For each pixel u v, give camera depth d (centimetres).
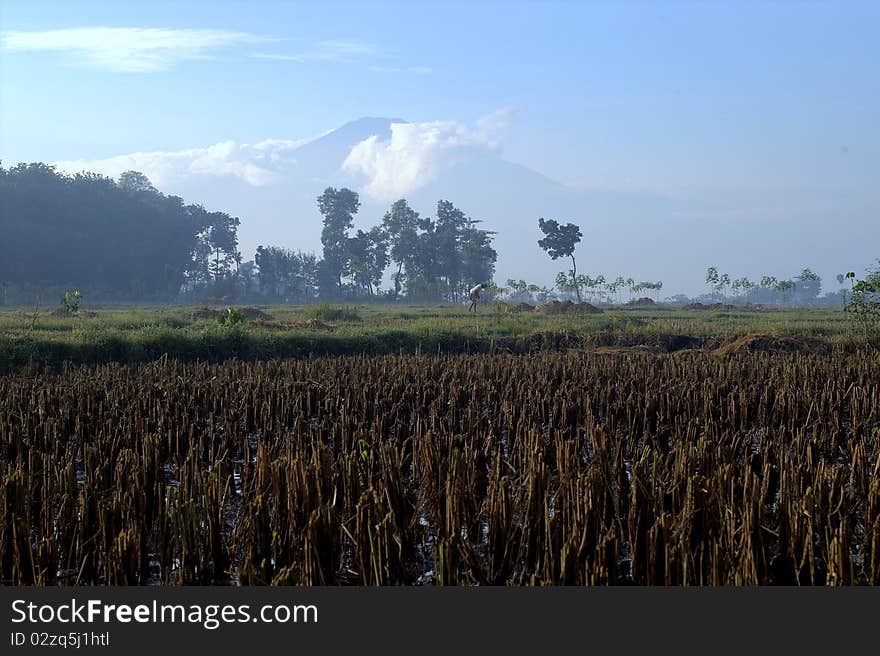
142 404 1436
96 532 809
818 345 2698
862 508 981
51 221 9831
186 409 1404
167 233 10838
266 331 2658
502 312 4988
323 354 2544
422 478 1030
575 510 775
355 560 773
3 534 759
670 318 4731
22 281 9112
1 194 9562
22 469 945
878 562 722
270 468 936
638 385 1653
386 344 2670
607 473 948
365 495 790
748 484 839
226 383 1652
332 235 11569
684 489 884
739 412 1415
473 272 11856
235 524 887
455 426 1365
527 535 777
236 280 11219
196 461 1034
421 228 11800
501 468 1056
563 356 2372
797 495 856
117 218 10462
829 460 1223
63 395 1493
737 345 2659
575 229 9262
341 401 1470
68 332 2667
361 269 11175
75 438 1250
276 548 799
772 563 777
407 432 1272
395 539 747
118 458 1014
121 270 10106
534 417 1399
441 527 831
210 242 11912
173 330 2539
